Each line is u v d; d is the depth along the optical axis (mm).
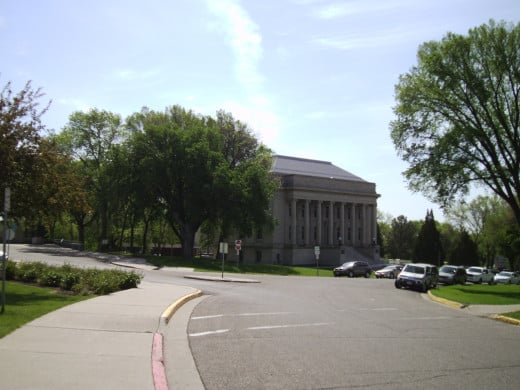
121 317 12945
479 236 100375
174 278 33656
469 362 9977
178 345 10680
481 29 38531
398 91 42719
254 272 52875
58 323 11648
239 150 69250
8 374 7410
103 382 7277
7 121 18406
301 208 95500
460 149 39688
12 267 23578
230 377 8164
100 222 88062
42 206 20625
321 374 8477
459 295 28953
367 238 102625
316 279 43812
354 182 101188
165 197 59719
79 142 70312
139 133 58094
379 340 12211
